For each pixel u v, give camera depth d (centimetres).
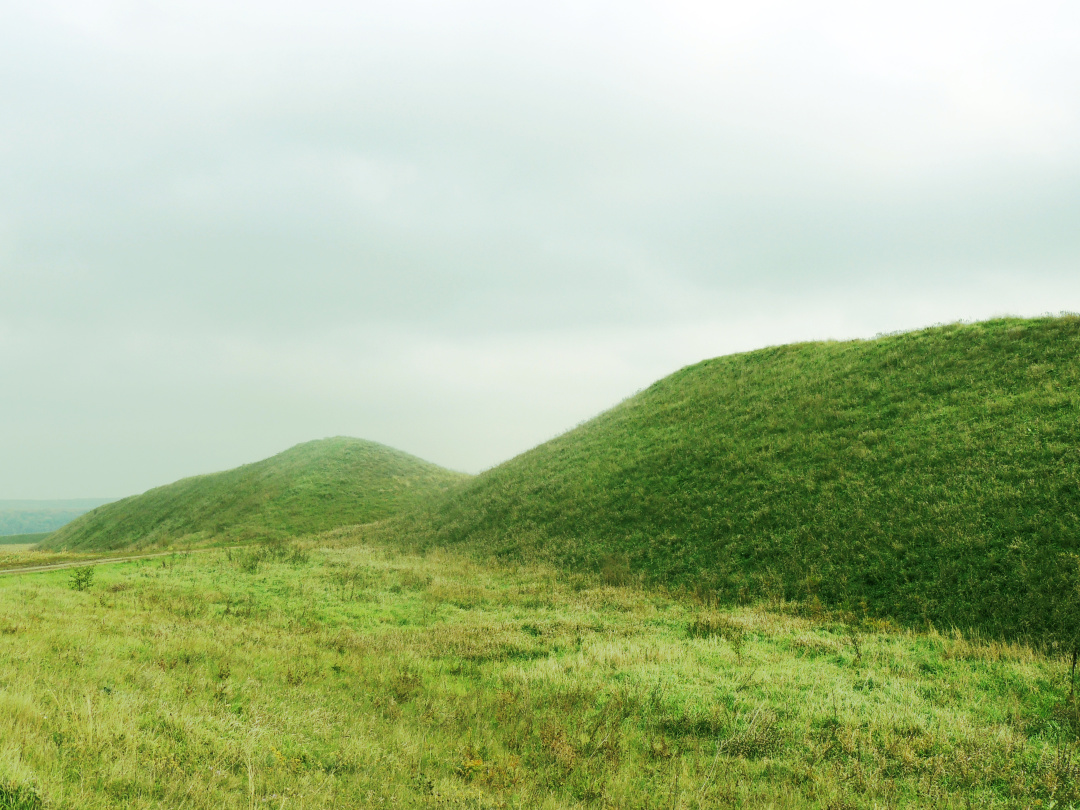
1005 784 636
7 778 436
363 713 877
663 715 866
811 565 1906
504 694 959
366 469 7725
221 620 1555
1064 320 2692
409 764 682
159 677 902
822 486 2273
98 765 521
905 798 619
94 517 8744
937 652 1198
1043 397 2158
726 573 2064
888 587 1683
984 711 848
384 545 3919
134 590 1998
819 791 641
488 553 3047
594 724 823
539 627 1551
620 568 2323
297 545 3831
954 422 2264
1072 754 694
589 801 613
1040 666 1050
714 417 3391
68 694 717
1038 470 1808
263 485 7250
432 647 1348
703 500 2603
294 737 734
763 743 756
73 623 1313
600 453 3728
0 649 949
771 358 3997
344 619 1673
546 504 3344
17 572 2611
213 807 488
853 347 3522
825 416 2767
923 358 2897
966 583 1555
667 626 1554
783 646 1287
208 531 6169
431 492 7294
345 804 539
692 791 629
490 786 633
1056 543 1536
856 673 1051
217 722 725
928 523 1825
